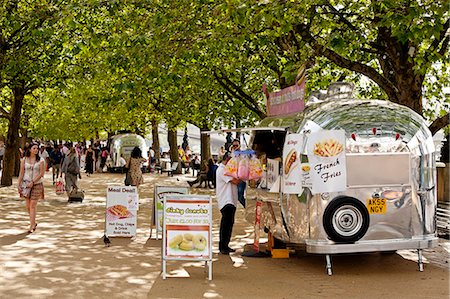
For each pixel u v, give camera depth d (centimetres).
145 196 2238
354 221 904
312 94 1139
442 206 1452
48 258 991
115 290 788
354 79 1922
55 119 4662
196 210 877
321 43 1356
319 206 900
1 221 1418
